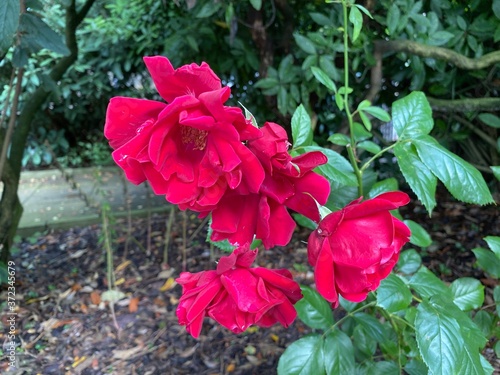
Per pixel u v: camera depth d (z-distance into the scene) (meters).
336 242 0.23
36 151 1.83
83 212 1.36
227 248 0.36
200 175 0.21
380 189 0.42
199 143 0.22
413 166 0.35
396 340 0.50
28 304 0.92
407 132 0.37
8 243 0.96
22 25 0.55
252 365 0.73
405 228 0.24
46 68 1.60
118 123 0.22
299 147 0.38
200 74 0.21
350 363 0.43
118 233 1.21
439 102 0.89
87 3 0.91
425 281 0.39
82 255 1.11
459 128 1.16
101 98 1.89
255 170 0.20
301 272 0.93
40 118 1.87
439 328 0.32
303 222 0.45
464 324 0.33
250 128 0.21
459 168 0.35
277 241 0.24
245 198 0.24
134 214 1.31
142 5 1.34
